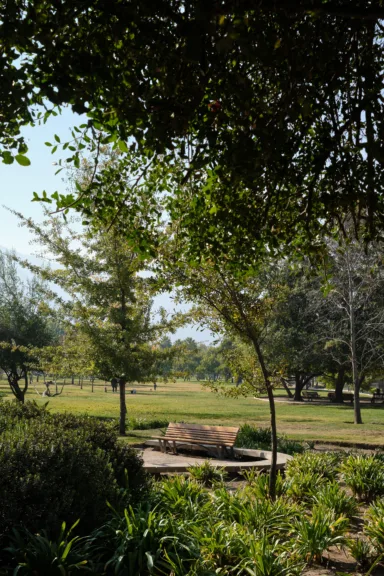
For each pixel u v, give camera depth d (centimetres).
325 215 786
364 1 471
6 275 3416
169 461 1409
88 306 2039
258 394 1016
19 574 514
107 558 592
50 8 489
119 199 732
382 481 1021
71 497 599
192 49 425
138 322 1969
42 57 502
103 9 464
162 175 750
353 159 682
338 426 2559
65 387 8500
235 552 600
